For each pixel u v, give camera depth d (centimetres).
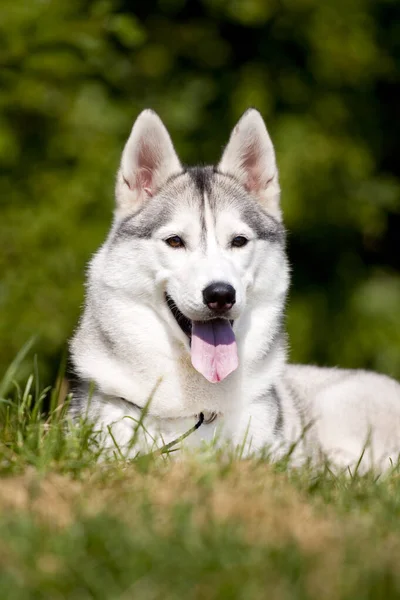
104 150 1759
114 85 1877
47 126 1753
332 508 613
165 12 2044
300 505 605
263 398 812
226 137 1948
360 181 1998
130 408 790
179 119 1920
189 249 783
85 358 809
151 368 784
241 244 796
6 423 755
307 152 1903
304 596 472
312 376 980
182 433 787
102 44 1748
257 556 506
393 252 2147
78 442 690
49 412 785
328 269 2073
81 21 1731
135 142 829
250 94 1927
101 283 802
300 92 1966
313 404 931
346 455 902
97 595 483
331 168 1934
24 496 581
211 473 623
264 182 854
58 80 1741
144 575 493
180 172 840
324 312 2003
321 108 1969
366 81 2005
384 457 835
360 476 743
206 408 787
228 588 477
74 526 531
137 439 734
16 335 1623
